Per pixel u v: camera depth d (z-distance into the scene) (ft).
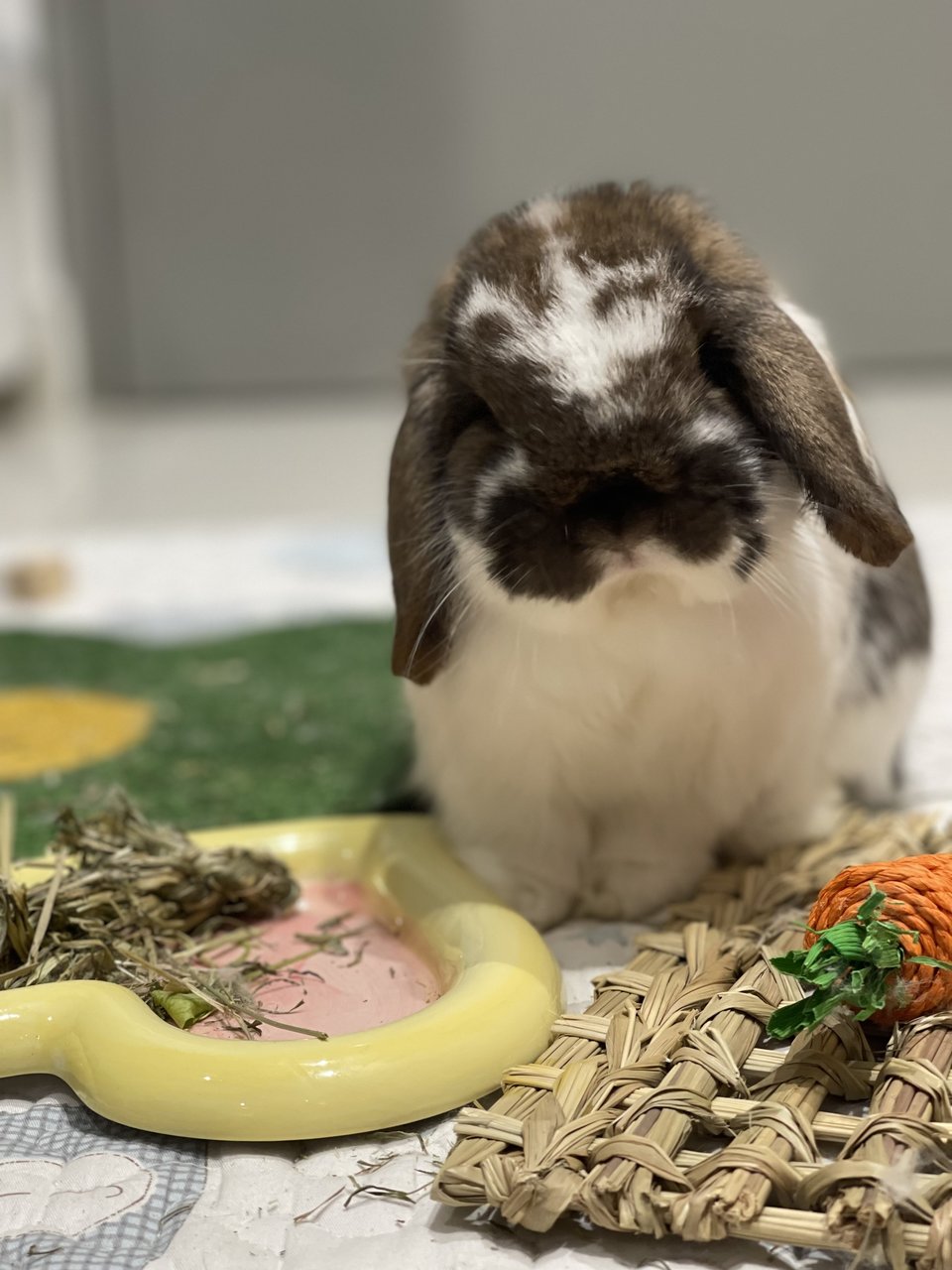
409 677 1.83
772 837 2.03
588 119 7.21
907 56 6.82
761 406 1.69
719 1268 1.37
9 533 4.80
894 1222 1.32
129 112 7.43
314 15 7.23
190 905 1.89
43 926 1.77
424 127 7.35
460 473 1.71
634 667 1.79
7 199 7.22
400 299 7.63
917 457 5.13
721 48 6.97
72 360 7.82
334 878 2.03
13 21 7.09
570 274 1.70
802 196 7.07
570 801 1.96
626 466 1.58
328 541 4.14
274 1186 1.48
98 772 2.45
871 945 1.54
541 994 1.66
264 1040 1.63
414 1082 1.54
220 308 7.73
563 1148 1.43
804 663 1.86
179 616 3.43
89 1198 1.47
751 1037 1.59
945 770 2.35
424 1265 1.38
